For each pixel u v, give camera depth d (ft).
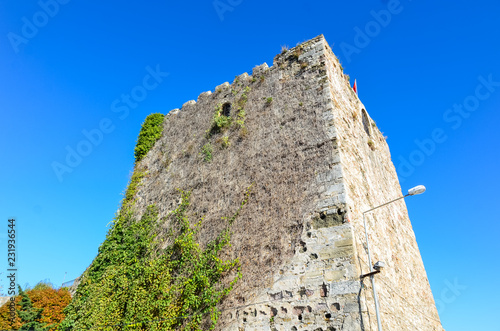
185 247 45.52
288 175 42.04
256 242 40.01
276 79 50.93
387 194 54.08
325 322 32.63
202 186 50.01
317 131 42.93
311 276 35.14
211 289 40.16
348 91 51.67
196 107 60.95
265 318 35.47
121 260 51.85
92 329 46.55
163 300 43.37
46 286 62.90
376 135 59.57
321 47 48.83
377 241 42.42
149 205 55.57
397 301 41.91
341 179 38.42
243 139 49.19
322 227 36.94
